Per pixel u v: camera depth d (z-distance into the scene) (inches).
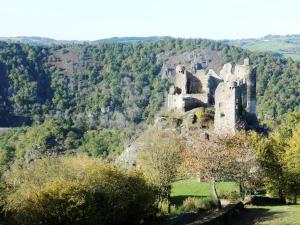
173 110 5378.9
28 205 2015.3
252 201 2642.7
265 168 2815.0
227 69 5866.1
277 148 2908.5
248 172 2758.4
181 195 3137.3
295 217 2059.5
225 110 4630.9
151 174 2881.4
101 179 2320.4
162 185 2898.6
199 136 4220.0
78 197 2066.9
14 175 2452.0
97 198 2225.6
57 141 7386.8
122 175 2401.6
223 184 3393.2
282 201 2839.6
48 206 2034.9
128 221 2404.0
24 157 6545.3
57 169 2450.8
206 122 4854.8
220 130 4402.1
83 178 2321.6
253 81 5295.3
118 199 2327.8
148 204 2469.2
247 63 5324.8
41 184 2367.1
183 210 2559.1
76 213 2055.9
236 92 4591.5
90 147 7317.9
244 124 4638.3
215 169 2596.0
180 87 5595.5
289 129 5182.1
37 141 7126.0
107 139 7583.7
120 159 4522.6
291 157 2790.4
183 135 4490.7
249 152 2760.8
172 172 2928.2
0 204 2007.9
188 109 5260.8
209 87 5428.2
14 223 1985.7
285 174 2787.9
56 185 2094.0
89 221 2094.0
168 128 4862.2
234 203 2432.3
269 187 2842.0
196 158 2662.4
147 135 4357.8
